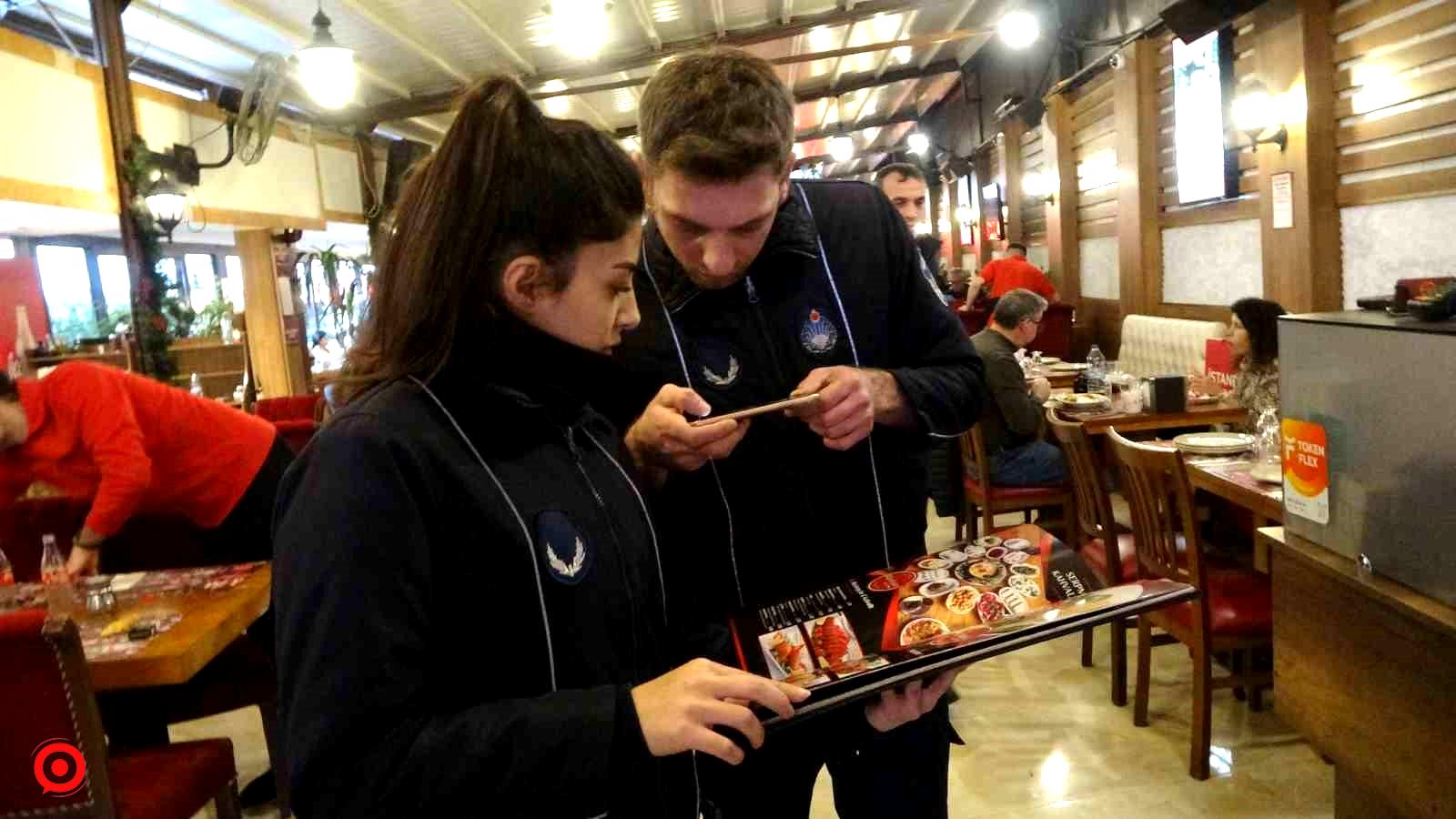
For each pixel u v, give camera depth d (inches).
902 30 346.3
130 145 208.2
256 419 106.3
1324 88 174.6
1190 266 238.1
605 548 34.5
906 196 173.6
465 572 31.0
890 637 39.8
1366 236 171.9
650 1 256.1
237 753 122.3
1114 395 175.2
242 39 246.7
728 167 39.3
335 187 342.6
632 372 47.4
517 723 28.8
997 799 100.3
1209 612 99.4
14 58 182.7
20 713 64.8
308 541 28.6
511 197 31.4
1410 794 46.1
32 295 307.0
